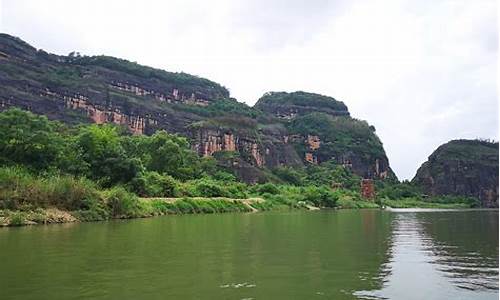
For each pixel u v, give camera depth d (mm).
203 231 30578
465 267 16797
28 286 13086
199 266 16531
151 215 50562
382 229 34938
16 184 36906
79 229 30656
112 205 44000
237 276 14781
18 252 19625
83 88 143875
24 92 130375
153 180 65875
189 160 98250
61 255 18875
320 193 105562
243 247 22109
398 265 17219
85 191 41719
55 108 134375
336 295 12375
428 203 155750
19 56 142125
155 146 88062
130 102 153125
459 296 12281
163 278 14352
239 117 167625
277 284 13664
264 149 165750
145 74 179750
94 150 57344
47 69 148375
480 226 39688
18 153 49000
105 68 170250
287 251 20797
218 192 78312
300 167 176500
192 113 172500
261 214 61031
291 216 55656
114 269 15758
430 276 15047
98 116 143750
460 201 170500
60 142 54250
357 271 15844
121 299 11688
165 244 22906
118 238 25297
